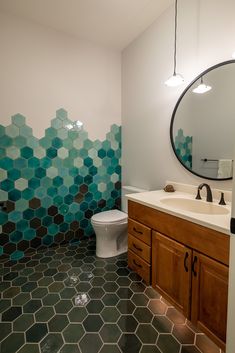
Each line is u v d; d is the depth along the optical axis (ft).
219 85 5.45
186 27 6.17
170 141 7.02
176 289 4.84
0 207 7.22
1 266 6.97
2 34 6.78
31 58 7.30
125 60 8.90
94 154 8.91
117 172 9.57
